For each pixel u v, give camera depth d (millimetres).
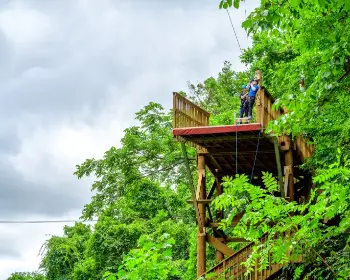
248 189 7020
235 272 14797
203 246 16906
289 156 16391
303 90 8078
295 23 8875
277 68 20984
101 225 34969
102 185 25391
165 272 10820
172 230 33531
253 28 7340
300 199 18406
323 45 9477
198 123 17438
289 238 7176
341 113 10773
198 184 17422
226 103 33500
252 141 15750
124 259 10844
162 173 28609
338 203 6789
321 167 14430
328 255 8602
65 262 40844
